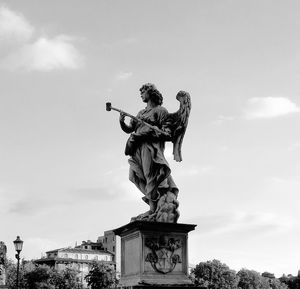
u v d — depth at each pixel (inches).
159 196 642.8
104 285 6638.8
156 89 679.1
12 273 5841.5
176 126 664.4
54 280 6732.3
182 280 607.2
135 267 610.2
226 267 7396.7
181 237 621.0
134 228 615.8
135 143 663.8
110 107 665.6
